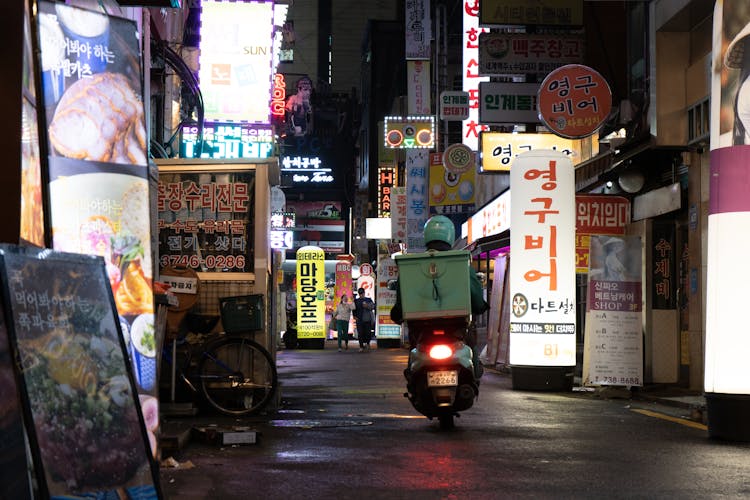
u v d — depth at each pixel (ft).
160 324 34.76
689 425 36.65
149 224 18.58
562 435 32.99
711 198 33.14
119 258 18.11
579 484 23.09
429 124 136.36
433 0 143.84
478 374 35.32
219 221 41.34
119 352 14.47
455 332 34.42
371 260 237.45
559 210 55.83
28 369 12.36
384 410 42.01
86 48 18.21
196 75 69.87
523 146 75.46
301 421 36.94
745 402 31.42
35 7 17.34
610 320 52.37
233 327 39.40
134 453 14.07
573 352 55.36
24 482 11.91
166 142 66.28
